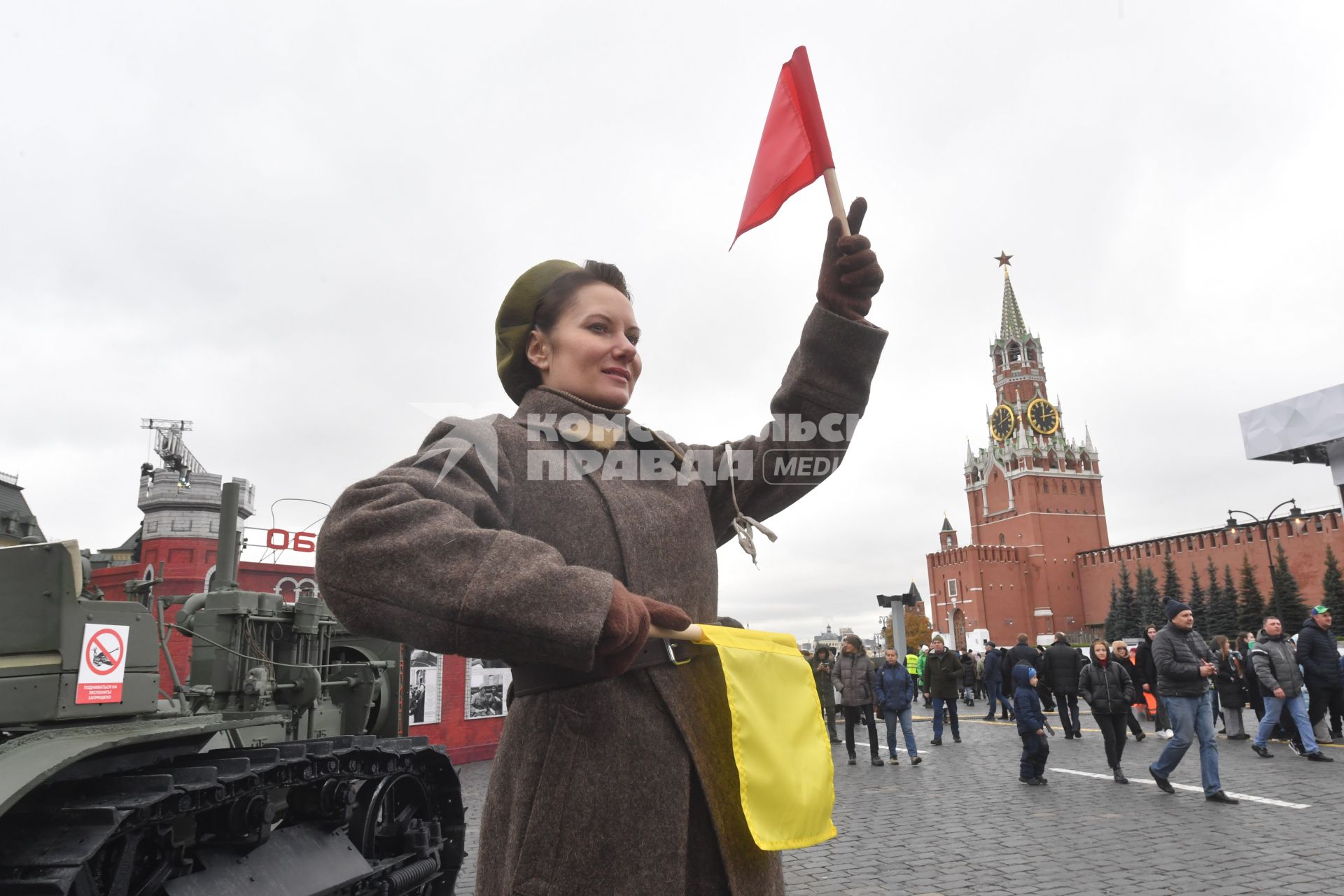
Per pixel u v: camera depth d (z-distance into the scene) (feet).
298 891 12.59
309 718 23.62
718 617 4.21
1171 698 25.91
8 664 10.21
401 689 28.53
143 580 16.20
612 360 4.17
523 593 2.92
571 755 3.45
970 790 29.17
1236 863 18.21
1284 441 46.16
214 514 69.97
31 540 11.14
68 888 8.25
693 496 4.20
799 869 19.27
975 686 81.46
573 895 3.26
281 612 23.12
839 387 4.33
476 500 3.43
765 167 4.66
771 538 4.35
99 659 10.99
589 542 3.69
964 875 18.31
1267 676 33.24
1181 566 235.81
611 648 3.04
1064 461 301.63
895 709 36.63
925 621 333.83
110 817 9.06
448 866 17.56
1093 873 17.98
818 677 48.52
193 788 10.44
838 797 29.07
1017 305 334.85
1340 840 19.71
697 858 3.49
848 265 4.26
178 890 10.64
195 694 19.24
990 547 287.69
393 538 3.05
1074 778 30.83
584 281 4.33
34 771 8.41
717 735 3.67
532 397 4.08
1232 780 28.58
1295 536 202.18
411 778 17.17
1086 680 29.60
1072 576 285.84
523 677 3.70
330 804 14.23
